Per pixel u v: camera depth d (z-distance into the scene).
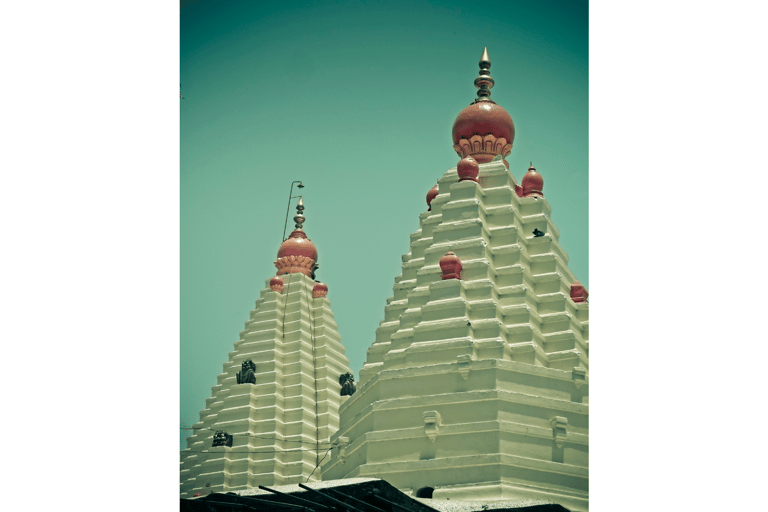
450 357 46.59
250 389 66.50
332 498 37.22
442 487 43.03
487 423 43.69
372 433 45.38
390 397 46.53
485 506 39.94
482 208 52.12
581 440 44.47
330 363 69.44
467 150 55.41
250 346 70.06
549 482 43.19
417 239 55.53
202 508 37.44
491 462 42.78
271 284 72.69
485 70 56.59
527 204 53.69
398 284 53.75
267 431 65.50
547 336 49.25
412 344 47.66
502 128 55.00
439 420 44.56
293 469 64.06
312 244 75.06
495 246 51.56
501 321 48.41
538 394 45.50
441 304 48.38
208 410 68.31
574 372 46.41
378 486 38.16
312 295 72.94
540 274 51.28
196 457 64.88
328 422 66.25
